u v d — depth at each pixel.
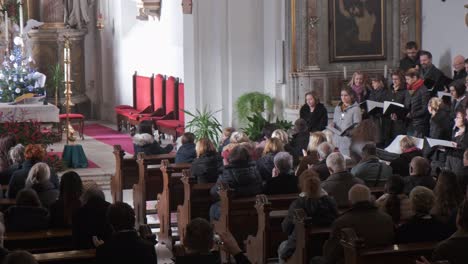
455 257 5.73
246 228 8.91
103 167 15.84
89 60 24.64
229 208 8.78
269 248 8.36
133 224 6.27
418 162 8.47
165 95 20.19
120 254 6.09
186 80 16.92
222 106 16.86
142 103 21.56
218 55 16.78
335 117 12.84
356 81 14.09
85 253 6.59
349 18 15.98
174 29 19.92
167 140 19.98
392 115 12.41
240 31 16.55
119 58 23.19
